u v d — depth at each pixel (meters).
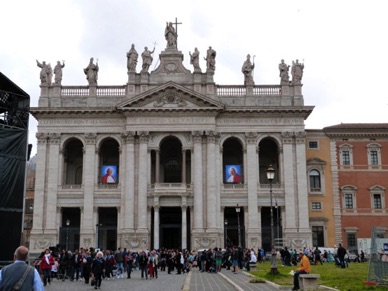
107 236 73.25
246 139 70.62
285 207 68.81
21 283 10.39
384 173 72.50
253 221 68.38
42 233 67.81
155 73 71.62
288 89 71.50
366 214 71.50
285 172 69.69
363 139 73.31
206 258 50.34
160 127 69.50
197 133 69.38
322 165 72.56
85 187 69.31
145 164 68.75
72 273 38.38
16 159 31.52
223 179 74.00
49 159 70.06
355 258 63.38
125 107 69.12
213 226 67.25
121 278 41.28
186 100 69.81
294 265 54.41
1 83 32.50
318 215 71.25
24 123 32.72
